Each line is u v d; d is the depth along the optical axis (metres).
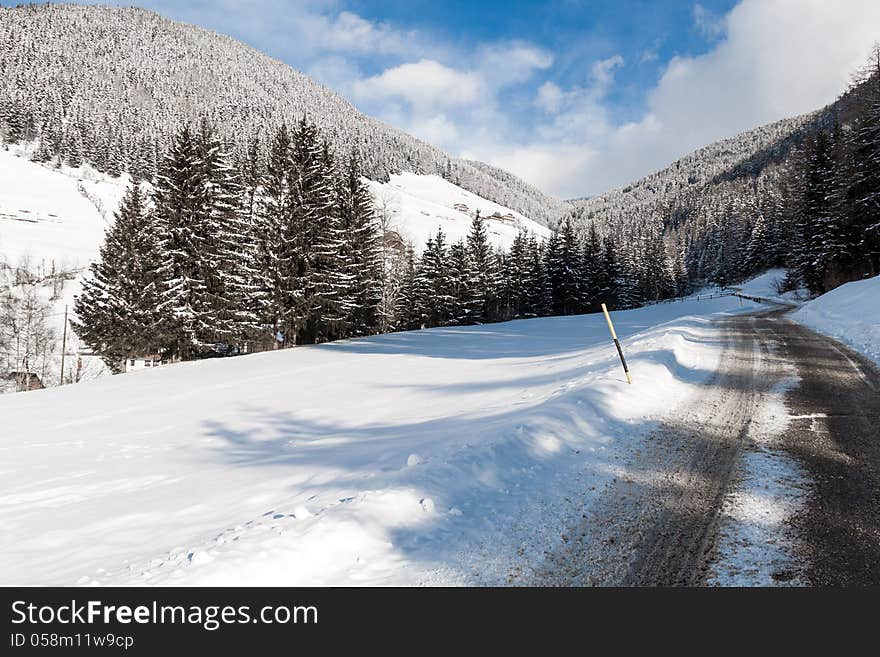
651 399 8.23
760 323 21.92
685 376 10.27
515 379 12.94
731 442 5.99
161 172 26.44
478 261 54.56
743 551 3.49
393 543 3.77
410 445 6.77
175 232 25.81
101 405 12.78
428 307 49.69
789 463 5.16
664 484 4.78
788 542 3.56
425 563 3.51
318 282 29.91
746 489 4.55
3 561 3.94
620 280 68.25
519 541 3.78
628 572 3.31
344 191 36.00
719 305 49.94
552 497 4.56
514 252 61.56
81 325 32.88
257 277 28.17
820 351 12.75
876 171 33.66
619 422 6.98
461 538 3.84
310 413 10.71
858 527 3.73
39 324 38.62
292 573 3.34
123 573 3.51
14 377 36.16
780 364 11.23
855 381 8.98
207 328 26.59
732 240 105.44
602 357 13.37
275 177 28.97
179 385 15.70
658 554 3.52
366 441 7.64
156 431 9.67
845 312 19.27
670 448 5.86
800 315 24.67
